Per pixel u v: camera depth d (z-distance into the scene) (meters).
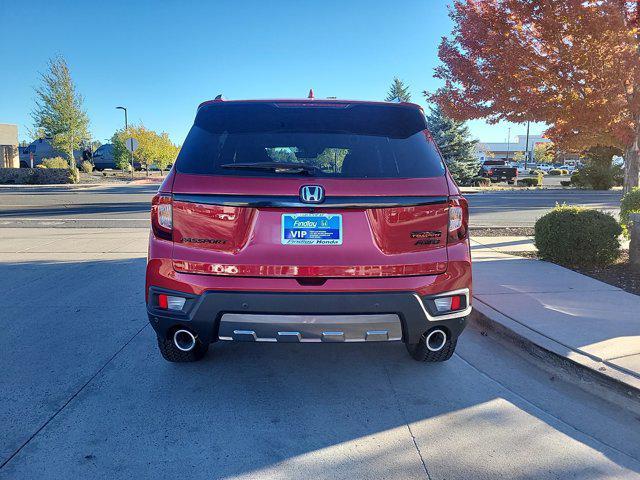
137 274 7.27
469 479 2.69
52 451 2.90
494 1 8.59
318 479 2.68
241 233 3.21
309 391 3.69
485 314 4.95
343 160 3.39
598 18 7.27
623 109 8.35
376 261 3.23
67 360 4.21
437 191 3.30
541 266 7.28
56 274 7.26
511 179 39.69
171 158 53.41
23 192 27.72
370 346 4.57
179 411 3.37
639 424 3.26
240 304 3.21
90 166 49.81
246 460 2.84
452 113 9.55
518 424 3.25
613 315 4.91
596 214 7.33
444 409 3.44
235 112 3.58
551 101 8.38
